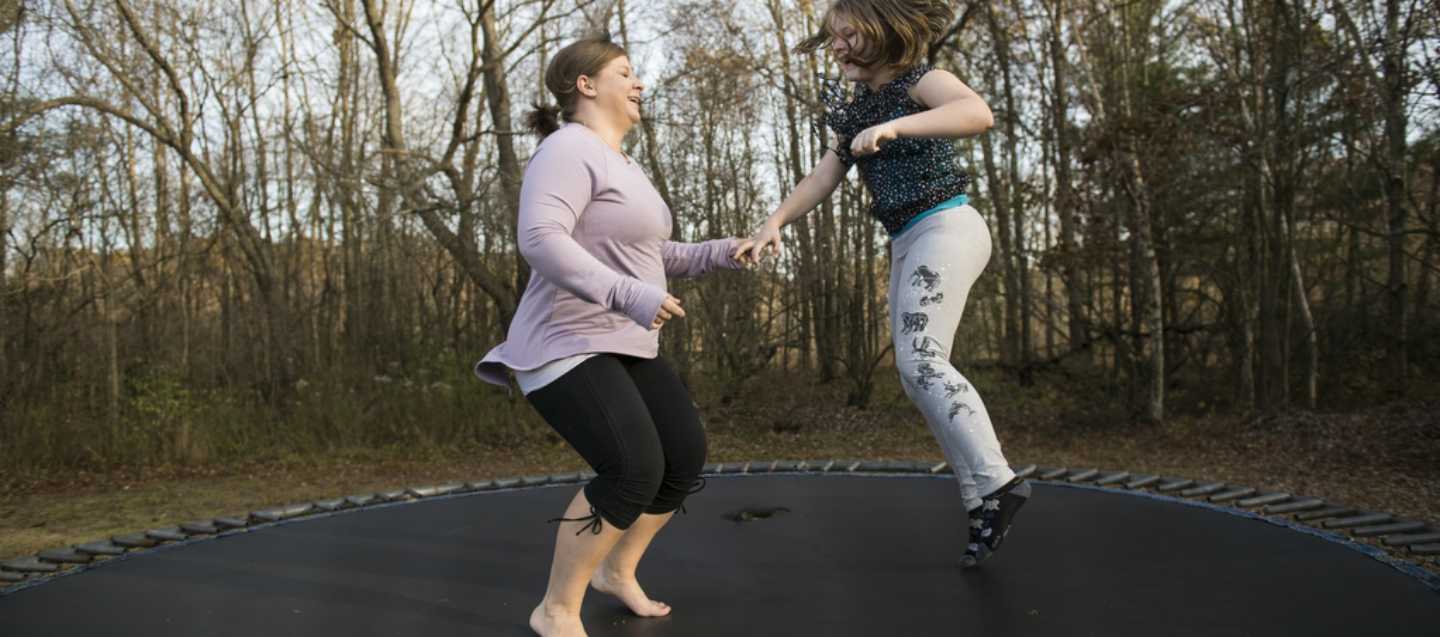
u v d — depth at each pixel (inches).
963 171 67.7
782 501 99.9
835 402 362.9
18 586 71.9
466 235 320.2
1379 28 259.4
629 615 58.7
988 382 379.2
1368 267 348.8
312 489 239.5
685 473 57.6
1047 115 372.5
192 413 293.9
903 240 67.7
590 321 53.4
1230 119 286.7
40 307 296.5
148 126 303.0
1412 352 325.1
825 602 60.5
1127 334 312.2
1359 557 68.9
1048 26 331.6
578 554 52.4
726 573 68.9
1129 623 54.6
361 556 79.1
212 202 354.3
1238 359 334.3
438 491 118.0
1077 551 73.1
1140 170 283.7
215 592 68.2
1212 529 80.3
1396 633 51.7
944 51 349.4
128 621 61.3
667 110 329.7
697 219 334.6
